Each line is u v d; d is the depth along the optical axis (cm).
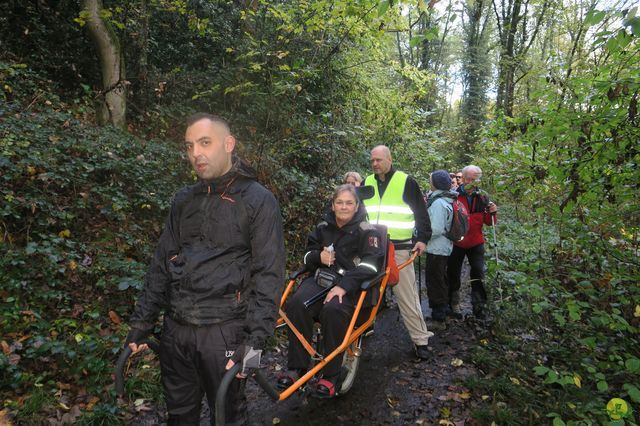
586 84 361
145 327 221
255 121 805
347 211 344
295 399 356
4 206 441
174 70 817
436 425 329
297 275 351
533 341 445
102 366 346
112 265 450
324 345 311
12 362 325
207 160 207
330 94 929
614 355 360
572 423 296
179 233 220
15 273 398
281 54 667
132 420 316
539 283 389
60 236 466
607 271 404
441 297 502
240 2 902
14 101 584
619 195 365
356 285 320
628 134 331
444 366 417
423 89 975
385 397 364
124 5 770
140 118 748
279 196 679
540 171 379
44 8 790
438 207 480
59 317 393
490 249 647
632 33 263
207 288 202
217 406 184
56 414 307
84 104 742
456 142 1741
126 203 523
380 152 442
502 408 340
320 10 665
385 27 695
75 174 520
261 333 197
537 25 1509
